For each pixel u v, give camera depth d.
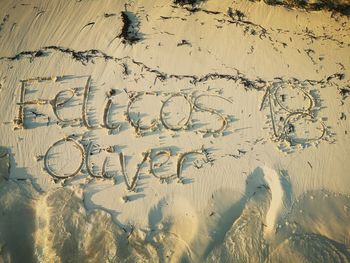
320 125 1.77
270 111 1.79
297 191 1.69
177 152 1.74
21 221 1.66
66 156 1.75
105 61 1.86
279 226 1.63
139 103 1.81
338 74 1.83
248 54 1.86
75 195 1.69
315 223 1.64
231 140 1.75
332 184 1.70
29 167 1.73
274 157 1.73
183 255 1.60
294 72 1.84
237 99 1.80
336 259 1.59
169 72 1.84
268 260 1.60
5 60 1.87
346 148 1.74
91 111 1.80
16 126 1.77
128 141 1.76
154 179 1.71
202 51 1.87
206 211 1.66
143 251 1.61
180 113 1.79
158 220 1.66
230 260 1.60
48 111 1.80
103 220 1.65
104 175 1.72
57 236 1.62
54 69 1.86
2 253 1.62
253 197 1.68
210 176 1.71
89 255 1.61
